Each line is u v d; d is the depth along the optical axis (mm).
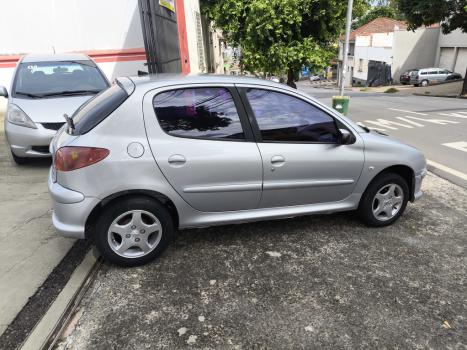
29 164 6508
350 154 3908
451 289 3229
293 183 3750
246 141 3566
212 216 3645
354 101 21812
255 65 7926
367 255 3721
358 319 2873
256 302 3047
